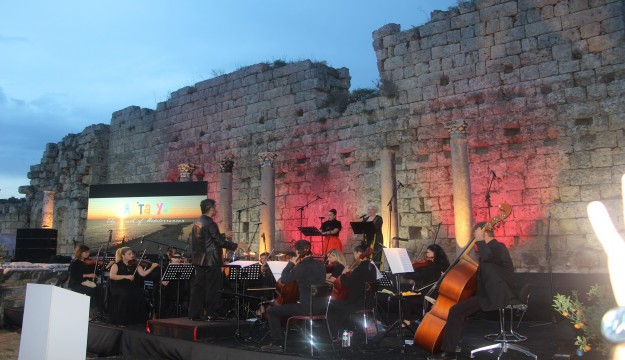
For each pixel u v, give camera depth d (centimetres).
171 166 2417
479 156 1585
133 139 2627
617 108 1388
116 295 1115
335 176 1886
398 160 1738
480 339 950
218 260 988
